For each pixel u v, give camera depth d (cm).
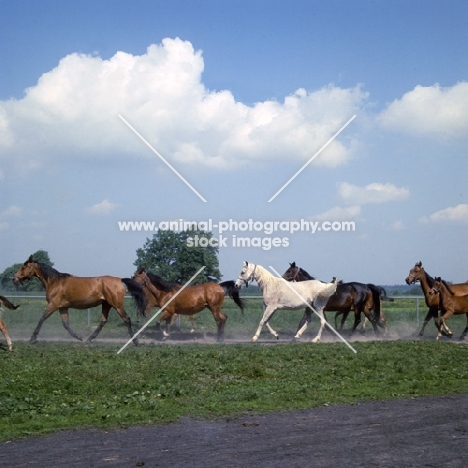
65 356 1475
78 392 1095
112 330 2398
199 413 952
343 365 1395
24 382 1144
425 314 2733
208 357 1476
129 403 1009
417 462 696
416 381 1201
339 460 706
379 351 1641
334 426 872
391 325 2581
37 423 883
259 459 713
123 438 812
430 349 1695
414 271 2188
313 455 727
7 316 2602
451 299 2098
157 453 741
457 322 2702
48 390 1099
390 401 1047
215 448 762
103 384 1130
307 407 998
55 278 1847
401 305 3572
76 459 718
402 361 1458
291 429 855
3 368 1284
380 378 1249
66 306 1845
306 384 1174
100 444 784
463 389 1148
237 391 1110
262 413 955
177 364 1345
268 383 1188
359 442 785
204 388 1136
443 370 1344
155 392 1090
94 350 1619
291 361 1449
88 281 1842
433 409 983
